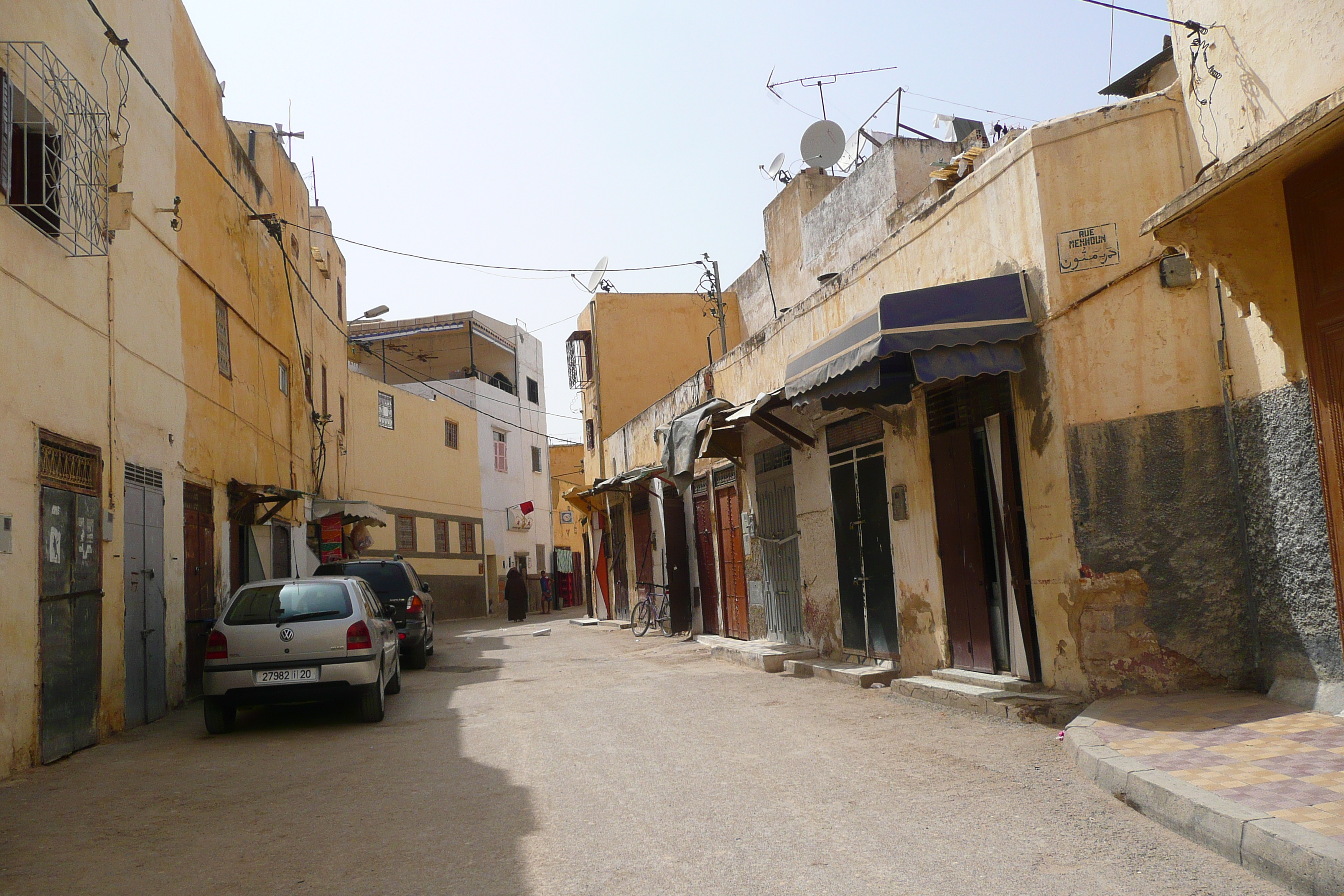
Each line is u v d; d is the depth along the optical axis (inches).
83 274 345.7
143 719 401.7
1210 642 289.4
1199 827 176.7
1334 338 233.6
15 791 265.1
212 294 536.1
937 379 305.4
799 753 275.6
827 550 474.6
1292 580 264.8
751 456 583.2
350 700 458.6
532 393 1831.9
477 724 364.5
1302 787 184.4
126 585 384.5
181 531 462.3
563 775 263.4
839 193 646.5
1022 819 197.9
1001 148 334.6
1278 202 244.2
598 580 1043.9
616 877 174.1
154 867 191.6
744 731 316.8
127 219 365.1
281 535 709.9
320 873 183.9
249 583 395.5
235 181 593.9
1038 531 315.0
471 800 239.1
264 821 227.1
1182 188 300.0
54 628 313.1
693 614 732.7
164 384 443.5
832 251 650.2
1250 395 279.1
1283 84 249.0
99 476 354.9
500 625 1187.9
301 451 802.2
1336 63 230.5
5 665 279.4
